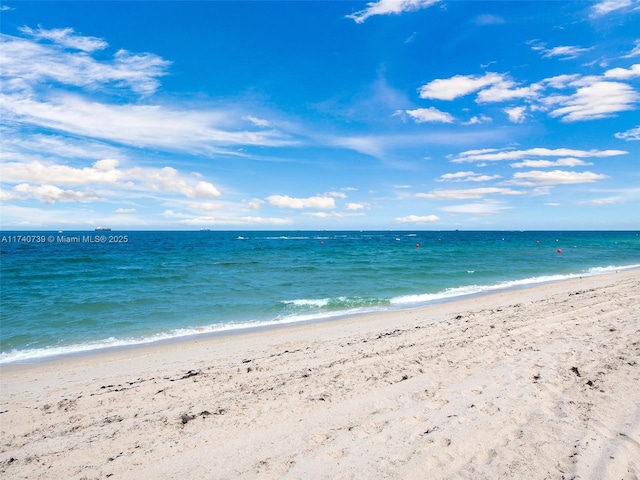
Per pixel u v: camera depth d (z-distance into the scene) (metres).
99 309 15.11
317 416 5.20
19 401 6.38
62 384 7.31
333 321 12.95
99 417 5.55
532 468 3.88
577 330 9.13
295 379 6.72
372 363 7.41
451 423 4.84
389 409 5.31
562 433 4.51
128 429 5.11
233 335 11.41
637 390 5.54
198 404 5.84
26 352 10.02
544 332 9.09
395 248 58.38
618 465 3.88
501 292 18.42
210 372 7.43
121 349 10.22
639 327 9.12
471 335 9.19
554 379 6.10
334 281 22.38
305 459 4.19
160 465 4.21
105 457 4.43
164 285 20.92
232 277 24.02
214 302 16.45
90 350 10.18
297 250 53.81
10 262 33.97
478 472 3.85
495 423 4.80
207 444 4.61
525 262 34.03
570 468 3.86
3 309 14.92
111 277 23.75
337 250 53.41
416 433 4.63
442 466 3.96
